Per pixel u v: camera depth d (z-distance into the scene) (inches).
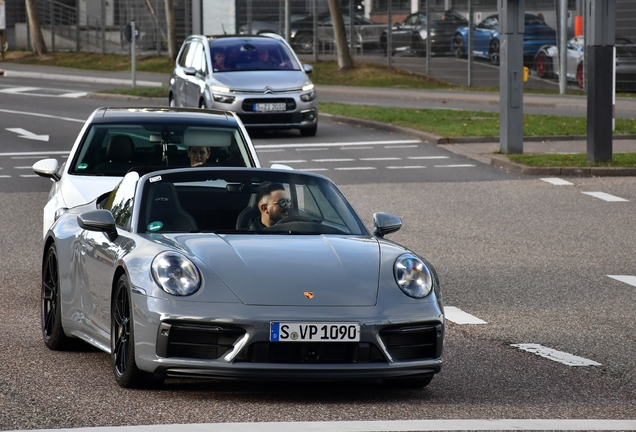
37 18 5728.3
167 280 712.4
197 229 807.1
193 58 2790.4
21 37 6067.9
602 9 2153.1
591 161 2185.0
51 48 5871.1
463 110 3272.6
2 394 724.0
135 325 720.3
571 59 4170.8
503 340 954.1
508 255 1401.3
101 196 975.6
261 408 698.2
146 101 3750.0
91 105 3609.7
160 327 703.7
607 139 2177.7
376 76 4749.0
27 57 5693.9
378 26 4918.8
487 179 2082.9
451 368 845.8
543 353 903.7
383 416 683.4
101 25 5674.2
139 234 792.9
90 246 828.6
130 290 727.7
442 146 2556.6
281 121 2650.1
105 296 788.6
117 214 865.5
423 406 716.0
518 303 1125.1
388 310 717.3
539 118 3029.0
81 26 5861.2
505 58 2361.0
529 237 1531.7
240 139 1208.2
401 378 744.3
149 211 821.2
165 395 729.0
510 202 1830.7
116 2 5698.8
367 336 706.2
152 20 5536.4
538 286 1215.6
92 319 816.9
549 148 2481.5
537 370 841.5
